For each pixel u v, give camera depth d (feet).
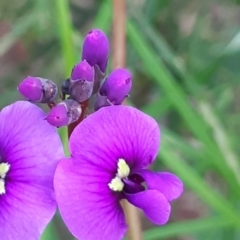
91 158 0.17
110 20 0.31
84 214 0.17
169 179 0.18
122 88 0.18
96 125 0.17
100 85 0.19
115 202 0.18
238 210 0.31
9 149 0.17
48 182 0.17
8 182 0.17
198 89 0.33
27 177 0.17
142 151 0.18
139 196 0.17
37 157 0.17
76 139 0.17
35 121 0.17
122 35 0.28
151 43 0.34
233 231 0.31
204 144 0.30
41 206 0.17
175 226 0.28
